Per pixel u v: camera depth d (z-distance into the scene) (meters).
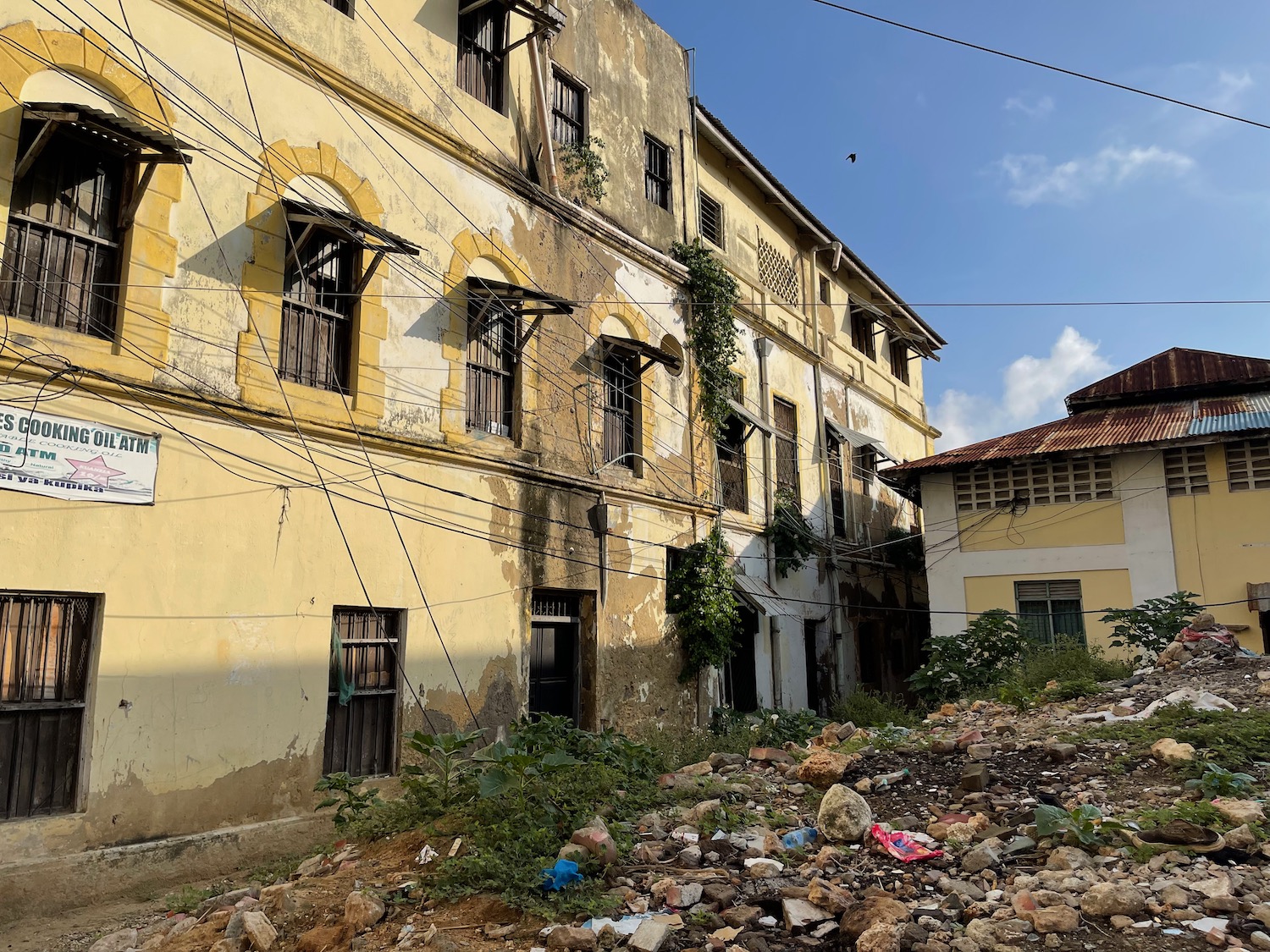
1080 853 6.07
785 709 16.52
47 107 7.55
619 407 14.68
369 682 10.16
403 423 10.77
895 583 24.97
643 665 14.05
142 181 8.30
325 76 10.32
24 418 7.54
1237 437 17.83
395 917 5.98
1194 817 6.44
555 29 13.25
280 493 9.37
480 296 11.91
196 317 8.87
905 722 12.94
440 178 11.69
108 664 7.89
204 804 8.45
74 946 6.62
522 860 6.39
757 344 19.28
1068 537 19.42
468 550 11.34
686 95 17.59
